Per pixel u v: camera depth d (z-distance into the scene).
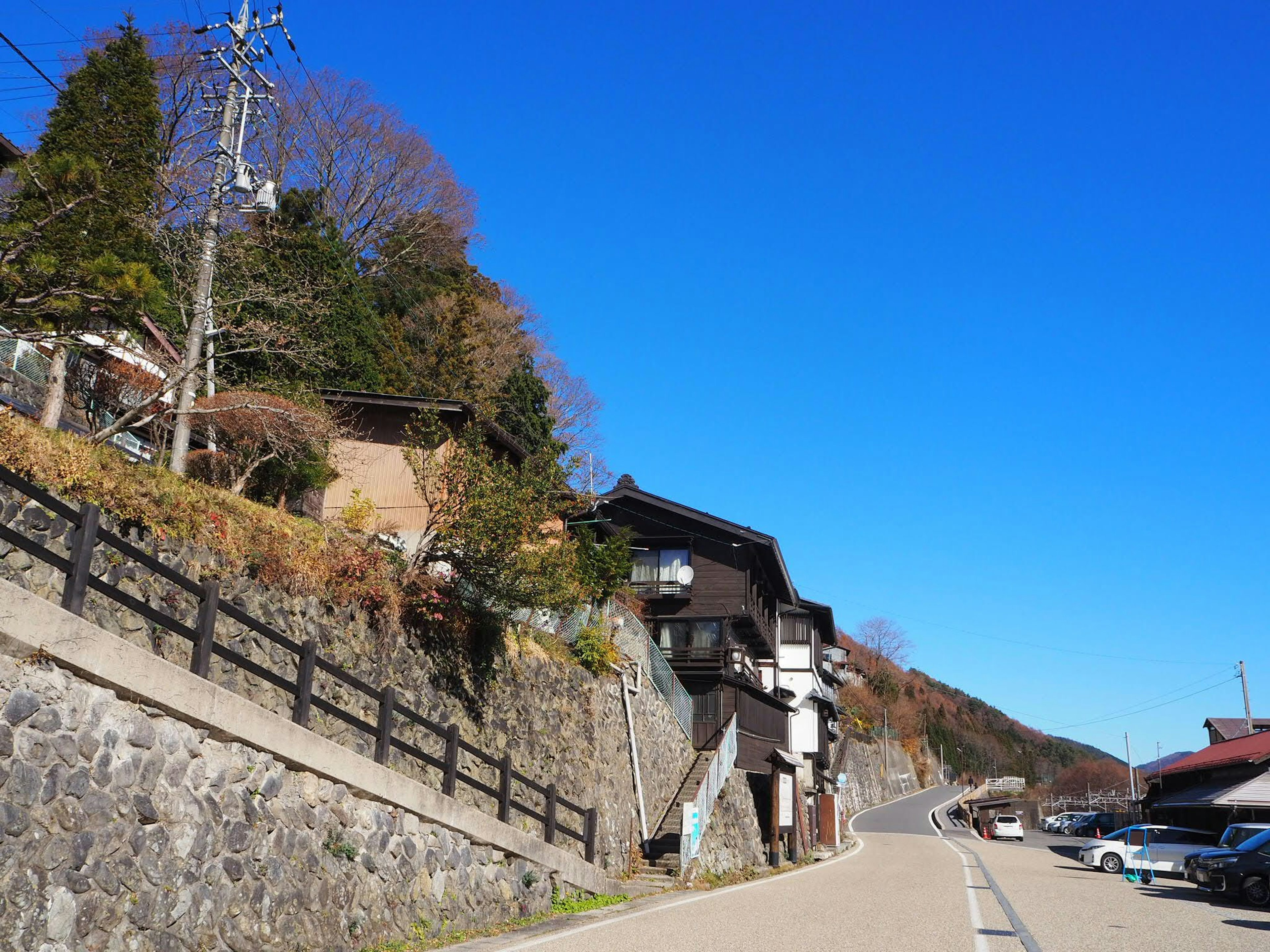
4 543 9.15
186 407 15.26
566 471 17.28
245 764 9.34
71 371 18.44
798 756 53.31
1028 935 12.76
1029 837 64.81
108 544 8.99
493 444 24.58
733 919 13.88
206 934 8.47
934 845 44.66
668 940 11.50
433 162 43.34
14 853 6.94
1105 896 19.61
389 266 40.69
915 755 113.38
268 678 9.77
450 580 16.44
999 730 145.88
